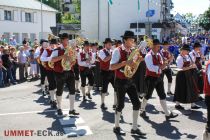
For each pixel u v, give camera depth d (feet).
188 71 30.78
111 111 30.99
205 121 27.30
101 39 161.89
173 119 27.91
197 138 22.90
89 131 24.62
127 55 23.06
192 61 30.53
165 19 174.70
